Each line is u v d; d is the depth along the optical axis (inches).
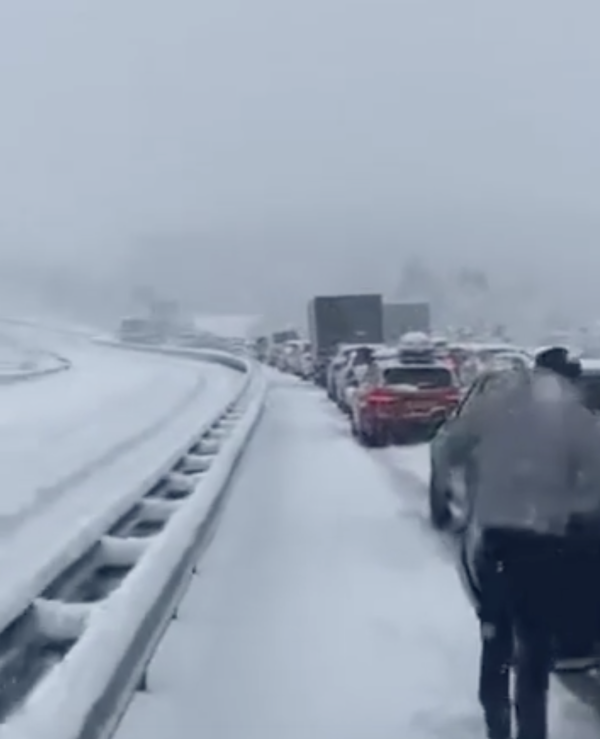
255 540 484.7
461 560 260.4
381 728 258.4
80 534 335.0
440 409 906.1
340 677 294.8
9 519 388.5
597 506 222.5
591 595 221.1
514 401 233.6
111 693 224.8
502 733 237.1
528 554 222.4
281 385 2064.5
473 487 239.0
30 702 192.4
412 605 370.3
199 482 511.8
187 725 260.1
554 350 254.8
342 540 486.0
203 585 395.5
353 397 1006.4
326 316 2009.1
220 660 307.7
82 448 659.4
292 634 335.0
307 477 709.3
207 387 1563.7
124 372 2394.2
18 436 759.1
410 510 569.6
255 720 264.1
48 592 300.5
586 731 254.8
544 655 221.8
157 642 296.7
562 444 225.1
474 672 298.2
